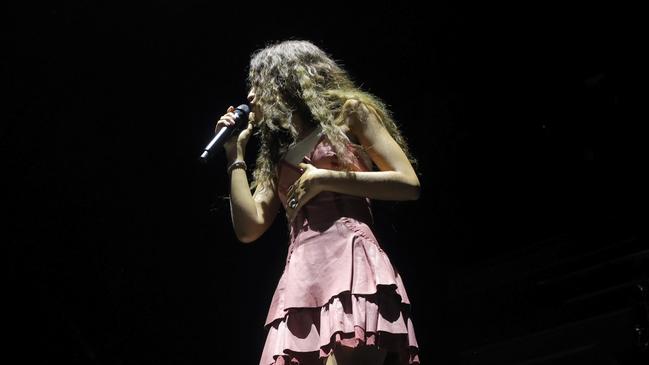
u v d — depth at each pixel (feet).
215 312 17.26
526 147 20.76
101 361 15.78
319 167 6.69
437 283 17.74
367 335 5.83
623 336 13.78
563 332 14.49
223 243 17.88
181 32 18.65
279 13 19.44
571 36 21.07
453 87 20.99
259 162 7.39
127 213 17.38
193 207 17.98
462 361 15.44
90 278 16.40
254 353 17.04
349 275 6.07
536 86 21.48
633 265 15.26
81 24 17.57
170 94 18.57
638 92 20.18
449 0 20.61
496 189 20.11
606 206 18.34
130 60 18.24
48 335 15.53
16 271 15.75
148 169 17.92
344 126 6.88
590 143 20.17
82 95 17.61
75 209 16.84
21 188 16.42
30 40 17.13
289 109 7.14
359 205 6.63
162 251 17.40
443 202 19.72
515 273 16.96
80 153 17.28
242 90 19.02
